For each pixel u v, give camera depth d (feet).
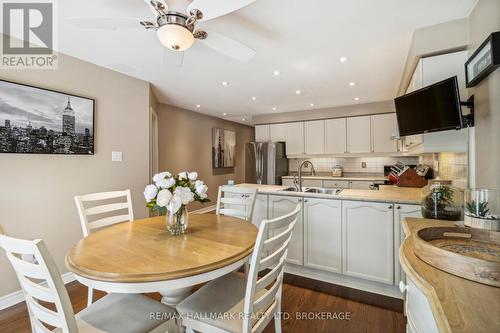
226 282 5.04
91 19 4.70
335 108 16.35
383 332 5.76
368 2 5.49
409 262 3.18
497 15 4.77
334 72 9.80
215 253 4.20
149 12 5.86
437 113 6.36
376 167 16.79
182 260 3.92
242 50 5.86
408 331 3.45
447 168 9.15
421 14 6.01
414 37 6.80
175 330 4.25
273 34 6.87
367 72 9.80
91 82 8.79
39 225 7.51
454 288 2.51
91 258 4.00
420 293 2.78
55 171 7.87
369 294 7.48
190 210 17.31
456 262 2.80
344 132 16.25
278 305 4.90
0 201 6.77
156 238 4.97
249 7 5.64
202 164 18.43
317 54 8.15
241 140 23.49
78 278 3.75
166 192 4.94
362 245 7.66
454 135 6.75
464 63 6.51
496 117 4.89
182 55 6.49
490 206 4.41
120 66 9.12
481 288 2.51
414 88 8.08
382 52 8.03
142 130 10.65
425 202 5.65
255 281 3.62
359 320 6.22
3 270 6.81
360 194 8.37
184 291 5.39
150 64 8.96
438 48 6.46
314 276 8.57
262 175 17.83
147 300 4.46
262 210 9.40
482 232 3.79
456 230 3.93
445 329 1.98
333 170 17.35
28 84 7.22
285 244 4.27
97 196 6.49
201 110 17.31
